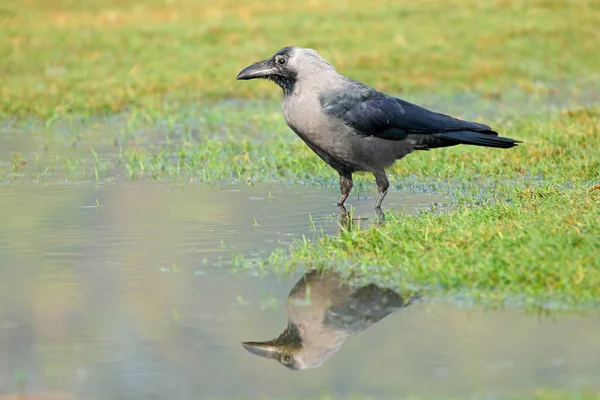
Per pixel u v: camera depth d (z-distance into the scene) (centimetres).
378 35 3922
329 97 1855
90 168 2323
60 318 1280
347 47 3775
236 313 1294
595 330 1180
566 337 1161
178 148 2553
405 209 1855
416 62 3609
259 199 1988
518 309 1263
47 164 2369
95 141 2669
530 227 1480
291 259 1526
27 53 3791
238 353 1160
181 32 4009
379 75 3459
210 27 4034
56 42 3934
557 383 1027
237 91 3331
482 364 1088
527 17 4125
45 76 3497
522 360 1096
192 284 1420
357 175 2192
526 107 3027
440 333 1191
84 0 4753
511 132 2506
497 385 1029
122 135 2745
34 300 1352
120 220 1817
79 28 4162
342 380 1070
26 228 1759
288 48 1894
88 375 1097
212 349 1173
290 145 2481
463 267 1377
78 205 1945
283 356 1147
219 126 2858
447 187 2047
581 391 996
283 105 1912
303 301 1334
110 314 1295
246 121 2916
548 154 2192
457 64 3594
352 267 1472
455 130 1880
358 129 1852
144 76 3481
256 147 2502
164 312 1302
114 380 1080
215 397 1033
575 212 1570
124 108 3130
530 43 3828
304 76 1872
